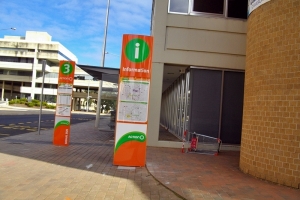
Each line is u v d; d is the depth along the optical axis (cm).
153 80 1175
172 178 666
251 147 732
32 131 1588
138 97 787
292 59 650
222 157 1008
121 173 712
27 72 7312
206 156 1015
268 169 676
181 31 1187
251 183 654
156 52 1179
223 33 1194
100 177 667
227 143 1184
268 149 680
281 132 657
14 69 7281
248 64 789
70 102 1102
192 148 1110
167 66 1247
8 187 562
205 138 1173
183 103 1345
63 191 555
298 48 643
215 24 1189
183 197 538
